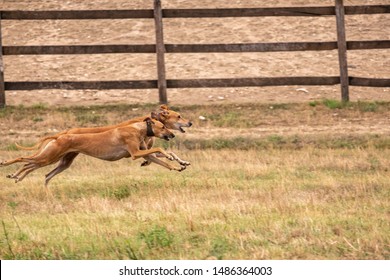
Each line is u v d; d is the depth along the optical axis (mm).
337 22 52906
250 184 35469
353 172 38625
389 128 48844
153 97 55719
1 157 44375
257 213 29469
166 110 36938
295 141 46312
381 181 35531
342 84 53062
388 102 53156
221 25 65750
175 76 58156
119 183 36438
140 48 52938
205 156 43125
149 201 32312
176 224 27641
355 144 45656
